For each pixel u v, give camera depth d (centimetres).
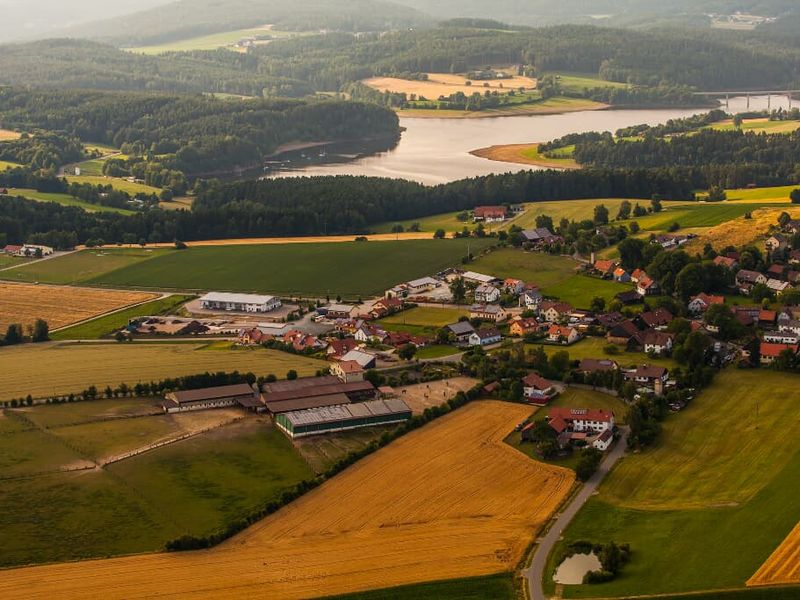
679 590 17588
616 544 19100
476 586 18062
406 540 19612
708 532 19438
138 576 18475
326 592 17950
